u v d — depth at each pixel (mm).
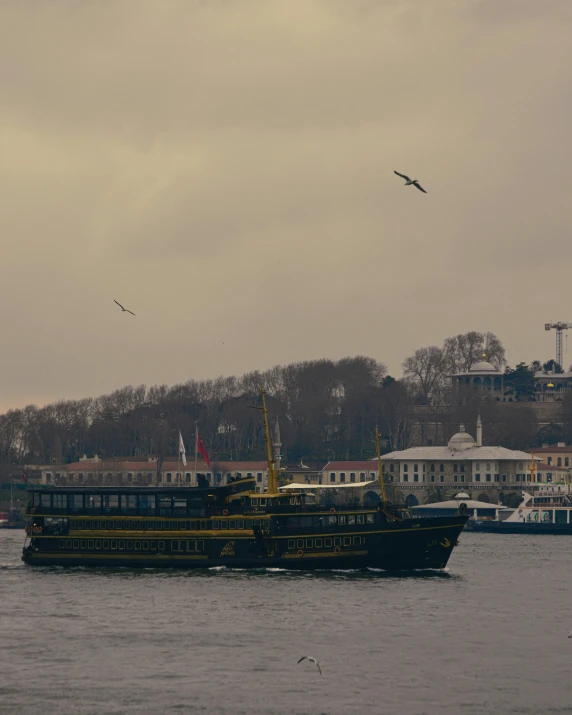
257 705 170375
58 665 190500
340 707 169875
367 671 187375
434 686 179500
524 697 174625
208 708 169125
